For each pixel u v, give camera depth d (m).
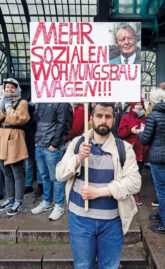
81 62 1.54
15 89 2.66
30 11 6.61
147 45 6.18
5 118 2.69
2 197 3.26
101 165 1.40
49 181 2.80
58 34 1.52
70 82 1.55
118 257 1.45
